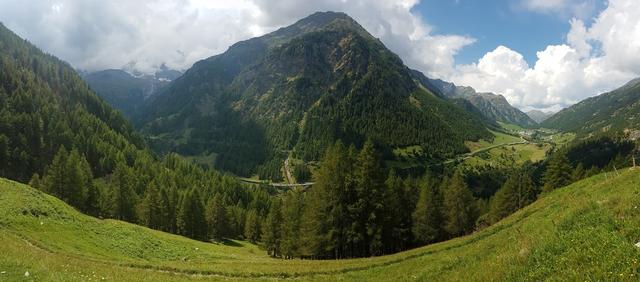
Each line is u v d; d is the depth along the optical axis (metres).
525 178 98.88
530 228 26.30
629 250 12.67
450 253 34.50
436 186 97.38
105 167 161.12
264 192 179.12
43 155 157.75
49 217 47.91
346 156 63.47
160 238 62.34
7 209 43.78
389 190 66.88
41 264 25.20
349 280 32.78
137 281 26.17
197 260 52.88
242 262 49.09
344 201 61.69
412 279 26.25
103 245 47.78
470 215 90.06
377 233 60.81
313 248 63.66
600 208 19.73
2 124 152.75
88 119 199.00
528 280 14.63
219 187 163.75
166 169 172.38
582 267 13.27
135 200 115.94
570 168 91.88
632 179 31.59
